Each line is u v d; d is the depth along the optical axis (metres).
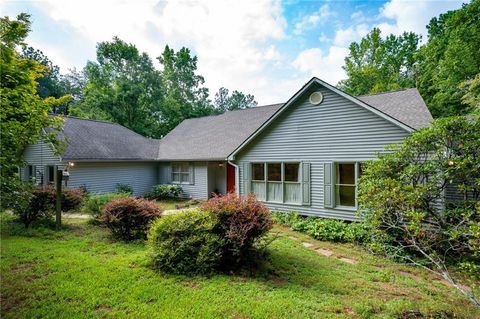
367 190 5.88
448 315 3.48
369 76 25.56
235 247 4.96
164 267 4.91
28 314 3.29
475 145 5.40
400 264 5.77
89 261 5.14
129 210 6.93
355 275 5.04
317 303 3.82
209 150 14.83
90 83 24.89
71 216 9.91
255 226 5.16
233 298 3.89
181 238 5.08
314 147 9.65
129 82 25.33
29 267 4.82
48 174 13.88
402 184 5.66
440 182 5.96
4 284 4.08
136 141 18.06
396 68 25.86
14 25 4.38
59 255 5.47
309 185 9.77
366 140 8.50
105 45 24.92
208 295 3.96
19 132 4.39
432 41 19.31
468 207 5.24
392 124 7.98
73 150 13.20
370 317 3.42
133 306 3.56
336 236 7.55
